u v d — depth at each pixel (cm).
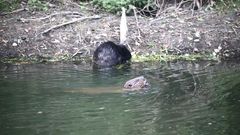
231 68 1149
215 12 1480
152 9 1516
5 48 1279
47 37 1320
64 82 1024
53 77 1067
